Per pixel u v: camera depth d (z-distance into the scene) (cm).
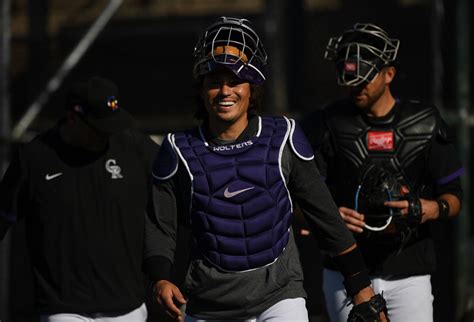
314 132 1532
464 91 2652
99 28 3130
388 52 1493
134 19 4075
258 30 3250
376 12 3966
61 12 4097
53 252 1445
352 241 1204
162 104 4059
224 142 1169
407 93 3844
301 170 1174
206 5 4044
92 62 4084
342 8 3991
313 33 3981
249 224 1158
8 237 2403
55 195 1439
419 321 1527
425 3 3912
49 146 1451
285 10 3422
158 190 1188
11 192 1454
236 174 1155
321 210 1184
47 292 1446
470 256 2669
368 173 1502
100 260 1449
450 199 1531
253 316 1188
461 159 2623
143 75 4078
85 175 1448
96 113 1408
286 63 3406
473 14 3738
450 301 2548
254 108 1184
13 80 4053
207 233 1166
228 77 1137
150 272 1182
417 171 1524
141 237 1475
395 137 1506
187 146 1173
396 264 1515
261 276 1173
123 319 1473
